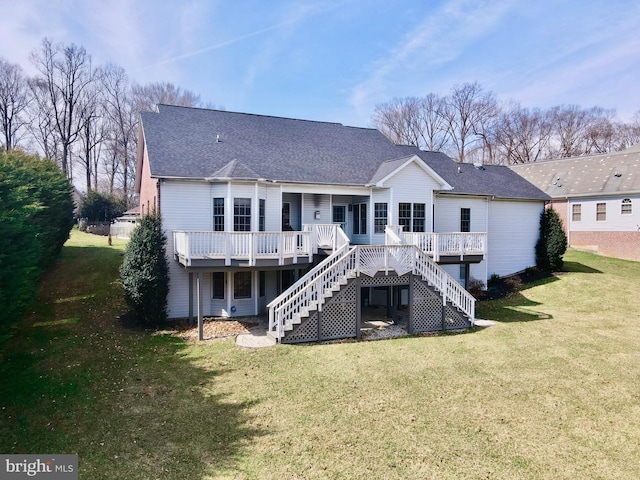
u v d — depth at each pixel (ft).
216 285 51.83
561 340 42.09
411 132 181.47
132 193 169.07
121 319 45.24
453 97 179.01
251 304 52.65
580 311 55.11
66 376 30.04
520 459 20.63
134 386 29.35
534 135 180.96
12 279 26.08
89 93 152.25
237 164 49.83
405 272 45.88
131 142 165.58
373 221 57.62
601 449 21.71
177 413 25.29
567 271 75.31
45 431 22.45
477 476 19.15
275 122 67.67
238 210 48.96
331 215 59.93
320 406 26.55
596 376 32.12
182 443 21.74
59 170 63.46
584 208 95.76
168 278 47.29
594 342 41.29
